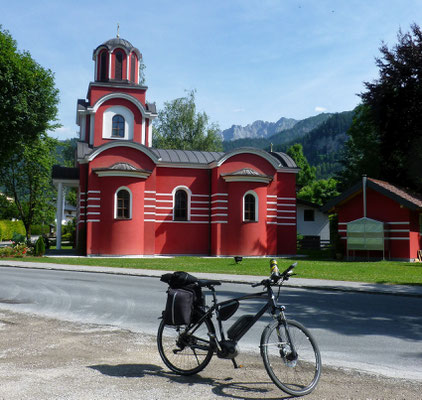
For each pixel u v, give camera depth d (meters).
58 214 36.00
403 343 8.26
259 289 15.99
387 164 38.47
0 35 37.47
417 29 35.50
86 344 7.85
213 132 58.72
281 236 35.09
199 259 28.69
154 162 32.34
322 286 16.53
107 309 11.49
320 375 6.02
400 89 35.06
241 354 7.37
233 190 32.44
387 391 5.58
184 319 5.93
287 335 5.72
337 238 30.91
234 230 32.25
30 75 37.25
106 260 27.31
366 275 20.03
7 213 76.75
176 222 33.50
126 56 36.66
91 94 35.62
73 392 5.32
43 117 38.97
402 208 28.66
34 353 7.20
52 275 19.78
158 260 27.64
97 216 30.83
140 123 35.72
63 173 35.28
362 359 7.15
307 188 78.88
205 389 5.55
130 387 5.55
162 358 6.37
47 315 10.58
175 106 58.22
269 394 5.41
